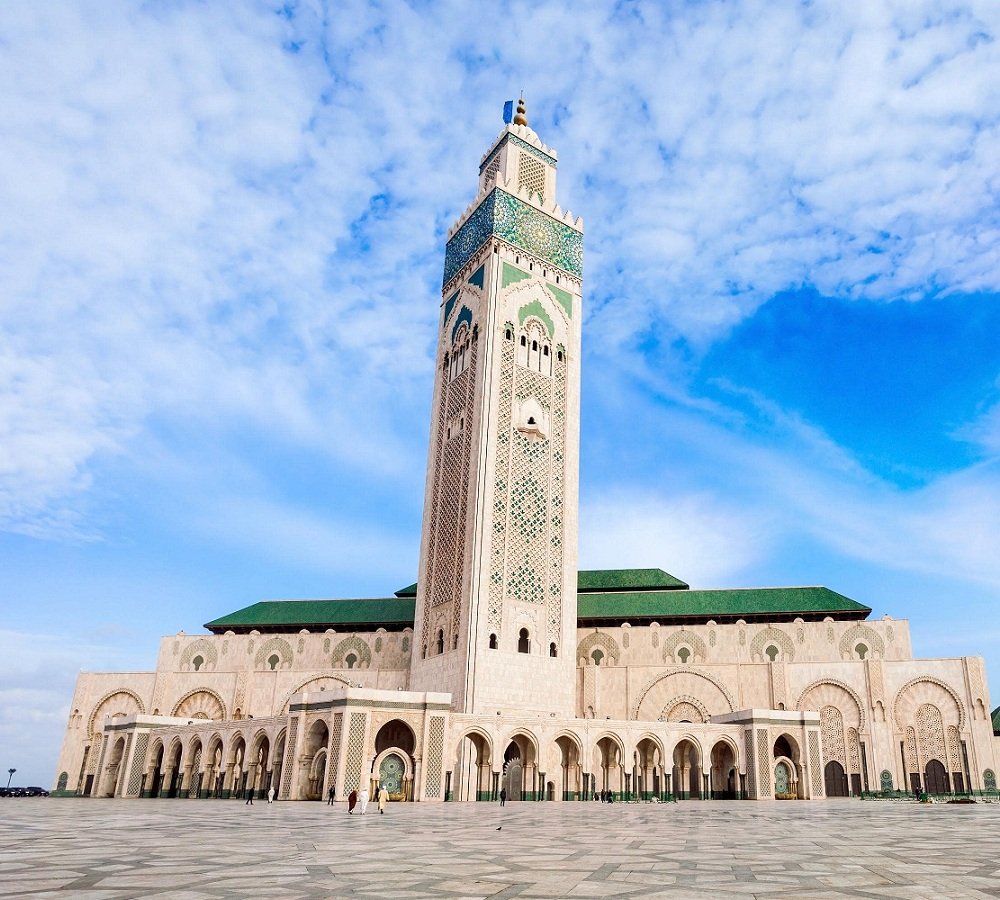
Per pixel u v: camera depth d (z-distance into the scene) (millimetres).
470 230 62875
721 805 42031
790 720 53406
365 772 33188
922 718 59062
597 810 34656
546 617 52625
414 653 55719
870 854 15227
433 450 60625
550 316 60000
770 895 10000
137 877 11133
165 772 56031
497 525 52344
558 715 50750
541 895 9883
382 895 9758
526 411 56500
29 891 9781
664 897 9789
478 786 45375
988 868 12992
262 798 47844
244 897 9484
